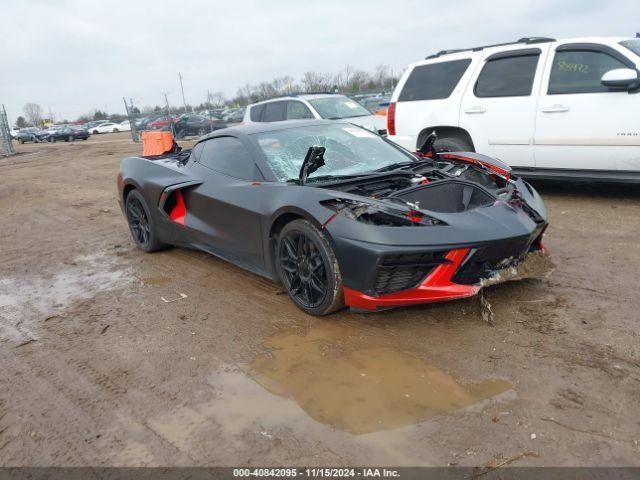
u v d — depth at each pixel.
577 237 4.89
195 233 4.59
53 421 2.63
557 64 5.97
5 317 4.01
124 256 5.44
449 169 4.32
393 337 3.17
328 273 3.24
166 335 3.46
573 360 2.78
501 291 3.69
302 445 2.29
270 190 3.74
